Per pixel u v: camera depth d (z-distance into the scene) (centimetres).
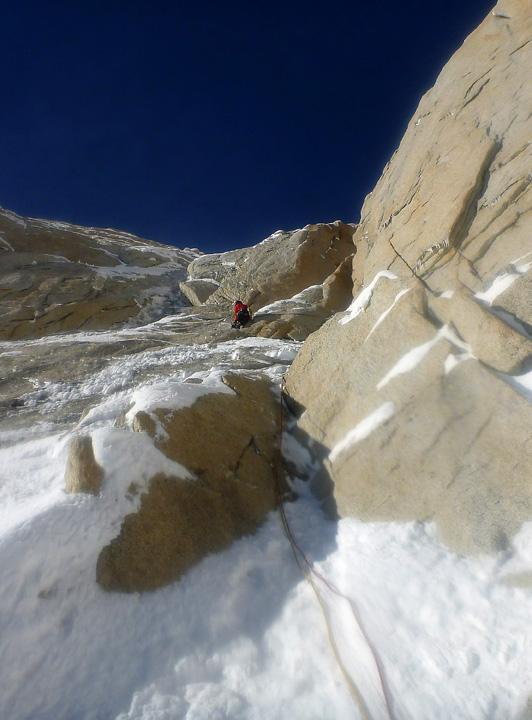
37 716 336
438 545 429
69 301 1873
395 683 340
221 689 356
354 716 328
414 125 891
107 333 1509
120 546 441
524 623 352
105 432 523
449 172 674
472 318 523
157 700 348
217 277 2156
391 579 410
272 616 410
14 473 609
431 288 593
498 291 532
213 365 968
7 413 822
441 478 462
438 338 539
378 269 744
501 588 379
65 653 370
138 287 2130
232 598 422
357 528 475
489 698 320
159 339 1311
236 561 455
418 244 656
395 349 568
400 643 364
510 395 459
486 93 704
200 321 1602
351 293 1560
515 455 434
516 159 603
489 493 432
